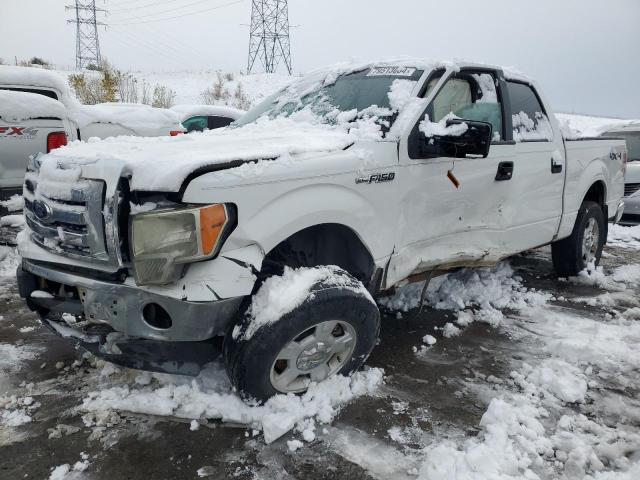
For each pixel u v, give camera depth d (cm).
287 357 249
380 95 334
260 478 216
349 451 233
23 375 292
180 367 244
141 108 746
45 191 247
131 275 229
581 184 462
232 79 3083
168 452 230
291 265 282
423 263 323
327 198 259
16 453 228
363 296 261
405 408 266
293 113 372
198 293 222
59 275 246
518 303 417
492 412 254
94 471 218
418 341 346
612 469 226
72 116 667
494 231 370
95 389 276
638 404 275
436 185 316
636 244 659
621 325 373
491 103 369
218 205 222
